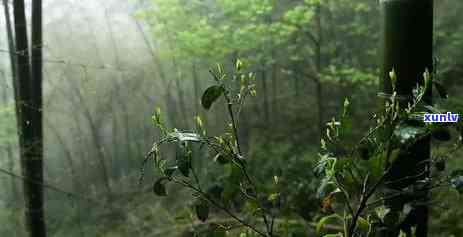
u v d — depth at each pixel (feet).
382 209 3.94
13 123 18.48
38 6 11.74
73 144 27.12
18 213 19.21
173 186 22.89
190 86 27.99
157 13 19.48
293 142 24.14
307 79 27.89
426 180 3.86
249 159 22.36
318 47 22.24
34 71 11.83
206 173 19.16
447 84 22.25
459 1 25.71
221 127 24.76
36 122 11.90
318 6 19.88
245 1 17.95
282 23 18.45
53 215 21.40
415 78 4.60
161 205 21.30
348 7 23.94
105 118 27.94
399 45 4.63
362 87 19.52
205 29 18.42
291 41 25.09
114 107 27.45
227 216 12.64
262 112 27.86
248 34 18.45
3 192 20.80
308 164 20.04
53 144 26.89
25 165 11.89
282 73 29.27
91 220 21.08
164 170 3.75
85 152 27.09
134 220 20.30
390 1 4.68
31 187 11.91
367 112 23.88
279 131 25.73
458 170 3.71
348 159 3.54
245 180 4.06
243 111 27.63
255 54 23.47
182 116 26.37
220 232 4.23
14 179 20.17
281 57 26.43
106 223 20.84
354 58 24.61
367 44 24.80
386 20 4.76
